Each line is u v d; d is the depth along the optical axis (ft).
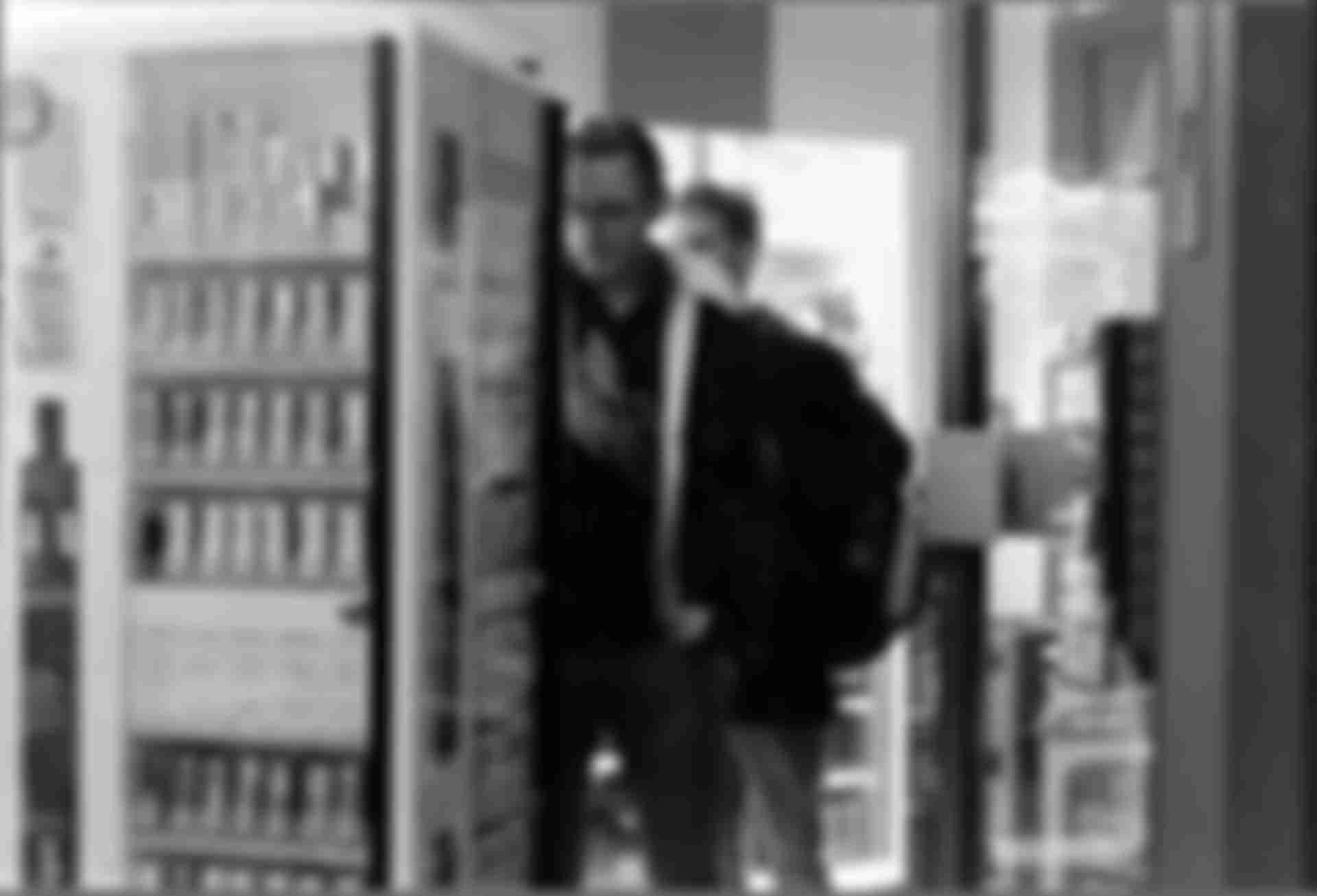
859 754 13.75
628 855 14.05
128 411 15.46
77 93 15.42
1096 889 13.43
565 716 14.10
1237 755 13.17
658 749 13.97
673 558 13.88
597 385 13.96
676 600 13.89
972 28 13.58
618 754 14.06
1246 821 13.19
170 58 15.26
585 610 14.06
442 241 14.75
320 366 15.05
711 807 13.89
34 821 15.61
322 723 14.99
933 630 13.67
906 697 13.70
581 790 14.08
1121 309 13.50
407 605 14.55
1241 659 13.20
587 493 14.02
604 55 13.97
